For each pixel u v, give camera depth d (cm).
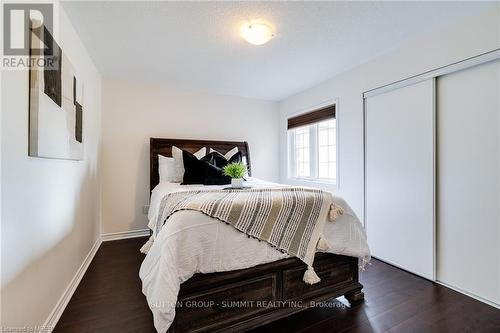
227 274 139
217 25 201
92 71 266
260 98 425
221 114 396
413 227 227
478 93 186
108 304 176
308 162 393
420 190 221
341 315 165
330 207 174
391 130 248
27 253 121
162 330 114
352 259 184
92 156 266
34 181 128
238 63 278
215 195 168
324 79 331
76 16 185
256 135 427
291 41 229
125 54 252
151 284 128
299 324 156
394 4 176
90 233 257
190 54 254
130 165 334
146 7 176
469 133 191
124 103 331
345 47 241
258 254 147
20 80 115
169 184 278
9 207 106
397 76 242
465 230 193
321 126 362
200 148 364
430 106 214
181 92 367
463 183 194
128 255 270
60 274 166
